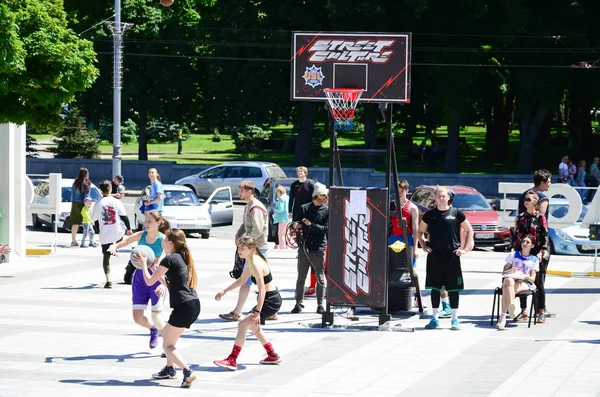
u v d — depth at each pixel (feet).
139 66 277.44
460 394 47.16
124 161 265.95
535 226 68.85
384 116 67.97
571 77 254.88
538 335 64.80
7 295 81.41
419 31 256.32
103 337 62.75
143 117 282.56
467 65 249.75
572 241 120.26
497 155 309.01
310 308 76.43
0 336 62.54
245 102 261.03
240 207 194.08
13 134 102.89
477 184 240.94
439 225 66.64
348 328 67.36
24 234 105.70
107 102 275.80
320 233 72.33
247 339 63.16
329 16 244.42
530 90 249.55
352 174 244.22
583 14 253.24
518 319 70.74
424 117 304.09
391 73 67.26
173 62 272.72
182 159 329.93
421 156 304.09
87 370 52.65
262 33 260.01
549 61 252.62
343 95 67.77
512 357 56.95
